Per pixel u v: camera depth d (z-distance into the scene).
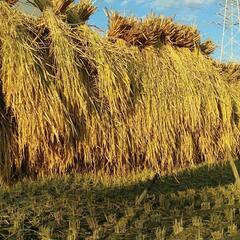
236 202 11.41
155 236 8.52
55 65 5.99
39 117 5.63
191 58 8.51
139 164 7.27
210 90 8.47
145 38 7.70
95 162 6.57
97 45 6.48
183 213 10.22
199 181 14.05
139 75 7.23
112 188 12.23
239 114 9.20
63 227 8.85
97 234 8.28
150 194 11.90
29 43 5.83
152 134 7.26
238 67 9.85
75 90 5.96
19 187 11.58
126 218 9.45
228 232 8.77
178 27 8.40
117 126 6.60
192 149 8.04
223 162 9.71
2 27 5.64
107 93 6.37
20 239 8.09
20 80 5.51
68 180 12.67
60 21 6.27
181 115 7.76
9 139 5.68
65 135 5.88
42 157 5.95
